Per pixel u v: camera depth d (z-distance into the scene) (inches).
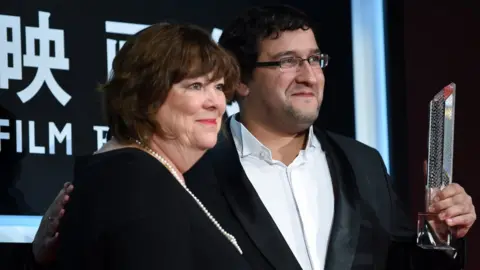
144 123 113.5
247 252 147.6
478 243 223.0
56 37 190.4
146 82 111.3
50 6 190.7
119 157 107.7
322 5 216.7
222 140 162.4
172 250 101.3
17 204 183.0
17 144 184.4
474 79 226.7
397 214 164.1
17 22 187.3
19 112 185.3
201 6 206.2
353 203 157.9
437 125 149.1
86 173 109.0
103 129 193.0
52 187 186.7
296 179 159.8
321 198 159.5
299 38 160.2
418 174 220.5
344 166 162.9
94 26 194.5
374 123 218.2
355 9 219.3
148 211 102.3
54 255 135.6
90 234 102.3
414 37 223.1
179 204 105.7
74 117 190.4
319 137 167.0
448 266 155.4
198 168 155.2
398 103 219.9
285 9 163.6
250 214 150.1
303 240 154.8
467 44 226.8
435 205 146.8
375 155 168.6
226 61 117.1
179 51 112.2
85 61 192.9
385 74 219.9
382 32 221.1
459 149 224.1
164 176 107.2
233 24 166.4
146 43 113.2
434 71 223.6
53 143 187.8
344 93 215.9
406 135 219.9
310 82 157.9
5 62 185.5
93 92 192.5
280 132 162.6
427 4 225.1
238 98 165.8
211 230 109.3
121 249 100.0
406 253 161.0
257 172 159.6
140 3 199.8
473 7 228.8
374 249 156.4
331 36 216.2
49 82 188.9
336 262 151.6
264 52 160.1
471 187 223.9
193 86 114.3
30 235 183.5
